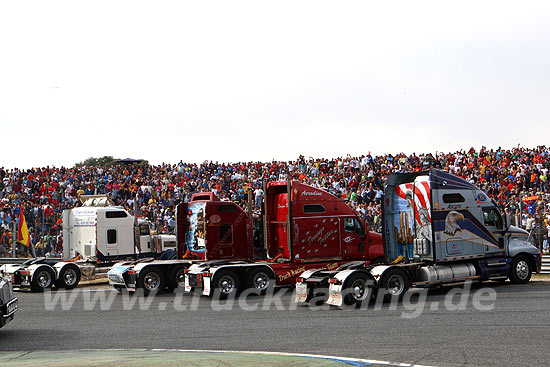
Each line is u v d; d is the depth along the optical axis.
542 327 11.57
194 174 41.09
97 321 14.34
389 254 18.20
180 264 19.66
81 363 9.44
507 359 9.01
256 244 20.84
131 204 35.94
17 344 11.78
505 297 15.95
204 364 9.04
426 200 17.41
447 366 8.71
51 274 21.47
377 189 32.12
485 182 33.66
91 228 23.42
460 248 17.66
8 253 27.44
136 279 19.12
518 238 18.84
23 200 35.69
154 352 10.40
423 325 12.28
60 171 42.00
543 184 33.66
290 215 19.17
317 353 9.99
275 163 42.56
